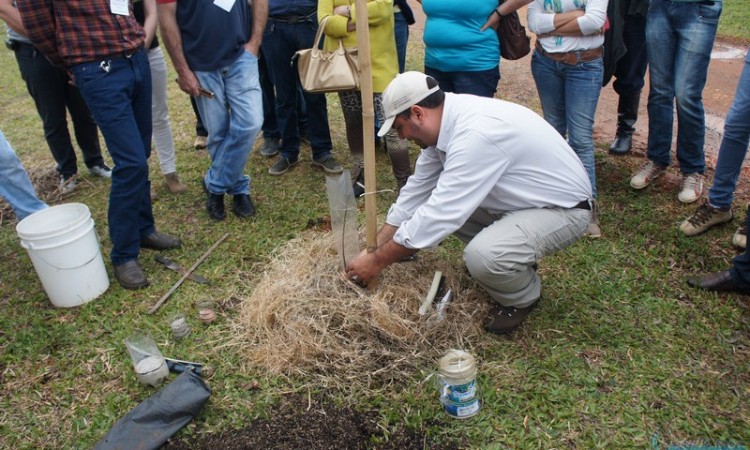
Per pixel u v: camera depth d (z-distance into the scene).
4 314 3.40
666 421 2.52
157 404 2.59
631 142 4.98
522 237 2.79
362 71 2.63
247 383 2.83
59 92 4.54
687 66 3.77
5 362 3.03
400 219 3.15
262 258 3.79
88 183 5.04
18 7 3.09
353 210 3.07
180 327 3.11
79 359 3.04
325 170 4.98
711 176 4.52
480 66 4.14
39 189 4.94
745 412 2.54
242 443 2.53
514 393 2.70
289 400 2.73
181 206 4.52
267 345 2.98
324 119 4.86
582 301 3.27
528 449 2.44
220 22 3.72
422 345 2.94
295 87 4.78
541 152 2.73
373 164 2.83
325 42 4.18
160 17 3.67
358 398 2.72
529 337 3.03
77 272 3.34
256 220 4.26
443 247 3.75
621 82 4.68
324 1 4.09
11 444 2.59
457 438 2.50
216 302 3.40
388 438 2.53
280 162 4.98
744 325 3.01
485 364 2.86
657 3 3.83
